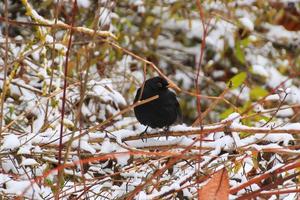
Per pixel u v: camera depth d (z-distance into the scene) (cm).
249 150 799
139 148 876
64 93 737
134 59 1514
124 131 882
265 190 771
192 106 1612
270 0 1617
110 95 1154
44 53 974
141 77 1492
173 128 876
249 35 1568
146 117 1059
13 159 834
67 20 1311
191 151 862
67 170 878
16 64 912
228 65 1634
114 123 1168
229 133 817
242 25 1506
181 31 1670
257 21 1622
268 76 1602
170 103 1048
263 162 820
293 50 1688
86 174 861
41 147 857
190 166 824
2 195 780
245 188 787
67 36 1020
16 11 1364
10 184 790
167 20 1633
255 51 1661
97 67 1288
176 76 1628
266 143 845
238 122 859
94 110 1170
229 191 733
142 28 1566
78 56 1126
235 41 1563
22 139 880
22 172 879
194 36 1659
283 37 1675
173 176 804
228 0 1496
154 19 1603
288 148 817
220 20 1532
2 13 1366
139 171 841
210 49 1653
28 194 781
